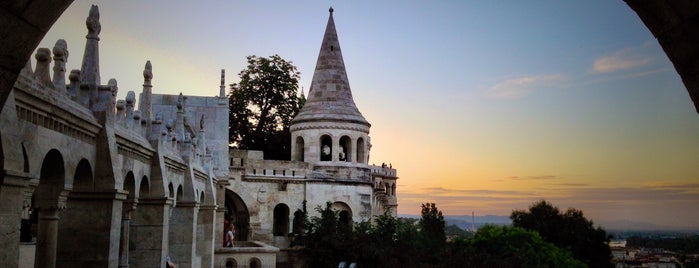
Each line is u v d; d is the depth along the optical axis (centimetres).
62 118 1559
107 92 1883
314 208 6612
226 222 5791
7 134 1172
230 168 6391
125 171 2144
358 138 6931
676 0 698
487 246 6988
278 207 6931
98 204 1884
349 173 6781
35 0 754
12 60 771
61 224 1873
